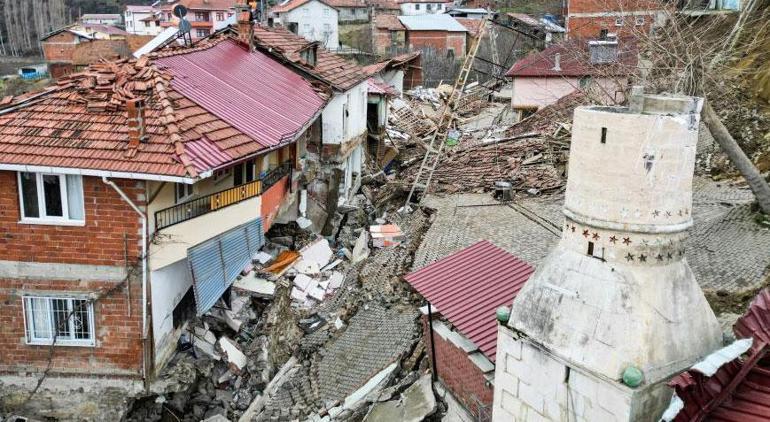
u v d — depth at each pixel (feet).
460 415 38.91
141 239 44.32
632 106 27.07
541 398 28.25
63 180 43.86
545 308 27.81
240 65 72.13
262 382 52.95
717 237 57.52
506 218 76.43
